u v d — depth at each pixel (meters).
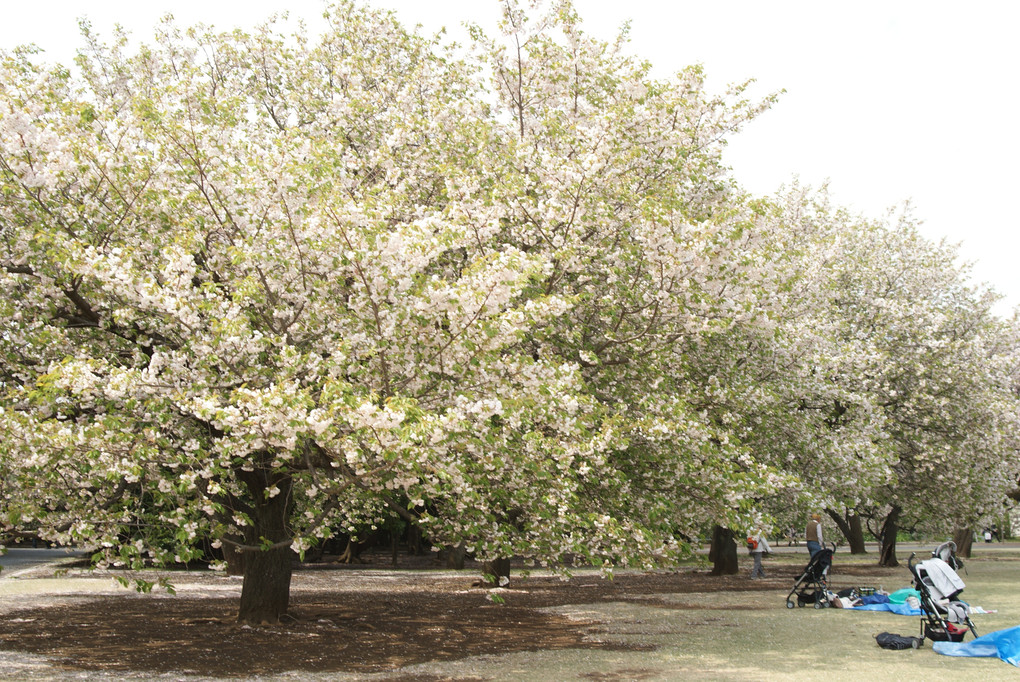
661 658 8.95
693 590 18.17
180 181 8.84
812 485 13.89
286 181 8.52
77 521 8.11
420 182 12.71
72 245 7.51
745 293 10.91
